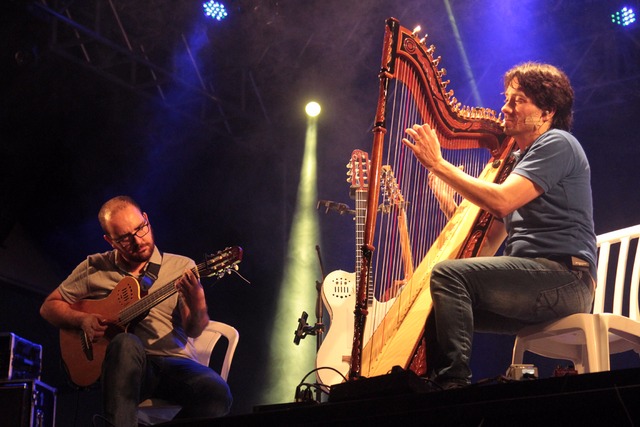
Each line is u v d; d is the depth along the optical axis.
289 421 2.39
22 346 3.94
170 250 8.42
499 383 2.22
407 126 3.33
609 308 7.46
